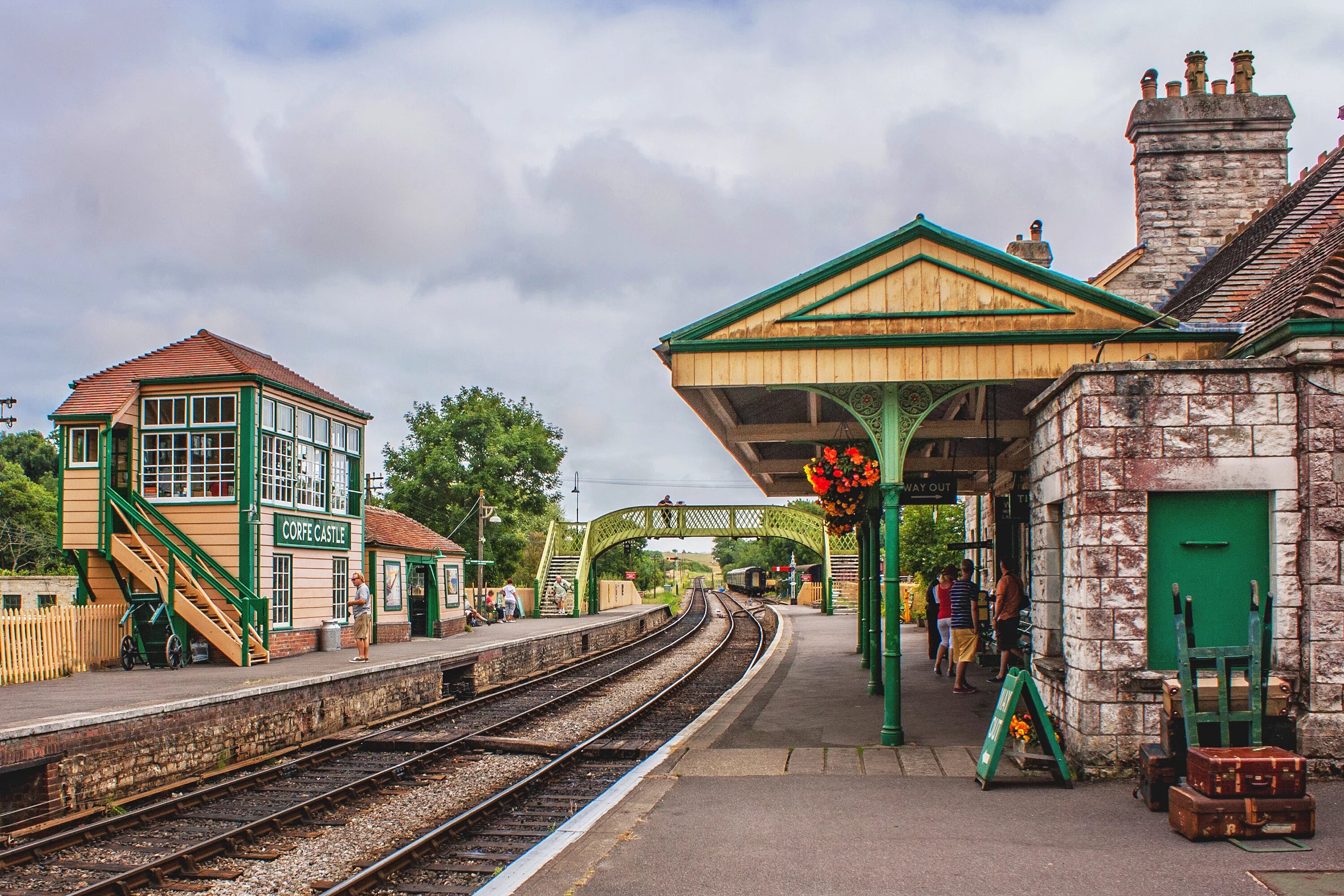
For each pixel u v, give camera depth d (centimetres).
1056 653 933
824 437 1312
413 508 4881
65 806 943
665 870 594
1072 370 801
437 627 2717
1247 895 513
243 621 1727
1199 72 1725
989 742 802
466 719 1564
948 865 584
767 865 596
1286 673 753
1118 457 788
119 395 1877
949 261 997
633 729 1425
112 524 1817
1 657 1405
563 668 2411
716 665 2434
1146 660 779
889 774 847
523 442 4938
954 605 1368
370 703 1567
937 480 1413
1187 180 1692
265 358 2192
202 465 1914
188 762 1125
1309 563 751
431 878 724
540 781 1038
